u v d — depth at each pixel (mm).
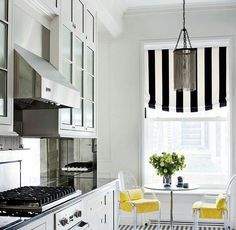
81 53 4059
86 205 3309
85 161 4867
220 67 6188
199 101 6230
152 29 6156
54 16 3340
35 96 2605
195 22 6023
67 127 3525
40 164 3900
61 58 3396
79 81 3967
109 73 6273
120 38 6258
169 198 6012
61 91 2969
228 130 6004
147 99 6332
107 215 4156
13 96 2594
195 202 5496
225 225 4848
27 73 2623
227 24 5953
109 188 4262
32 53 3141
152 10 6102
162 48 6316
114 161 6207
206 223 5938
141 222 6012
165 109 6309
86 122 4160
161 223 6000
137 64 6199
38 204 2457
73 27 3736
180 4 5949
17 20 2938
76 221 2986
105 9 4875
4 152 3049
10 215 2254
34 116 3365
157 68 6328
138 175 6133
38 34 3260
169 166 5168
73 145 4629
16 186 3264
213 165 6293
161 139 6410
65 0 3520
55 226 2543
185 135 6387
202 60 6238
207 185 6254
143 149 6137
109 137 6238
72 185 3928
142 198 5473
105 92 6277
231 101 5914
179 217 5996
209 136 6320
